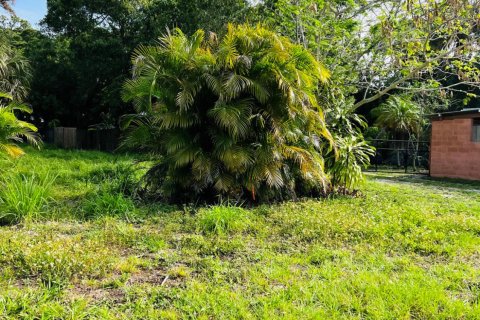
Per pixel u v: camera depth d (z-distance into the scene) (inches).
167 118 242.1
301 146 282.8
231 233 189.8
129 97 269.7
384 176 527.8
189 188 263.7
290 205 252.8
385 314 110.7
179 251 163.9
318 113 281.1
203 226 195.6
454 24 358.9
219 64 245.1
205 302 116.6
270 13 481.7
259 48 251.8
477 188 411.2
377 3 405.7
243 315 108.9
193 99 240.8
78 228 196.4
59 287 123.7
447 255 165.3
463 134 507.8
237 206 252.8
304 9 406.0
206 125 256.2
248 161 243.0
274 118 253.1
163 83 251.6
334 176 314.3
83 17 802.2
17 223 205.2
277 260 153.4
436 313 111.8
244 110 242.1
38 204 223.3
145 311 110.7
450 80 641.0
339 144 316.8
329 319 107.8
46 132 909.2
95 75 782.5
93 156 608.7
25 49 885.8
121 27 789.9
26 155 517.7
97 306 113.0
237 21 573.3
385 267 147.7
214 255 160.1
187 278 135.7
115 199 235.5
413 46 371.6
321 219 211.0
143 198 272.4
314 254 159.9
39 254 144.6
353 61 437.1
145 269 144.2
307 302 118.3
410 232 194.7
